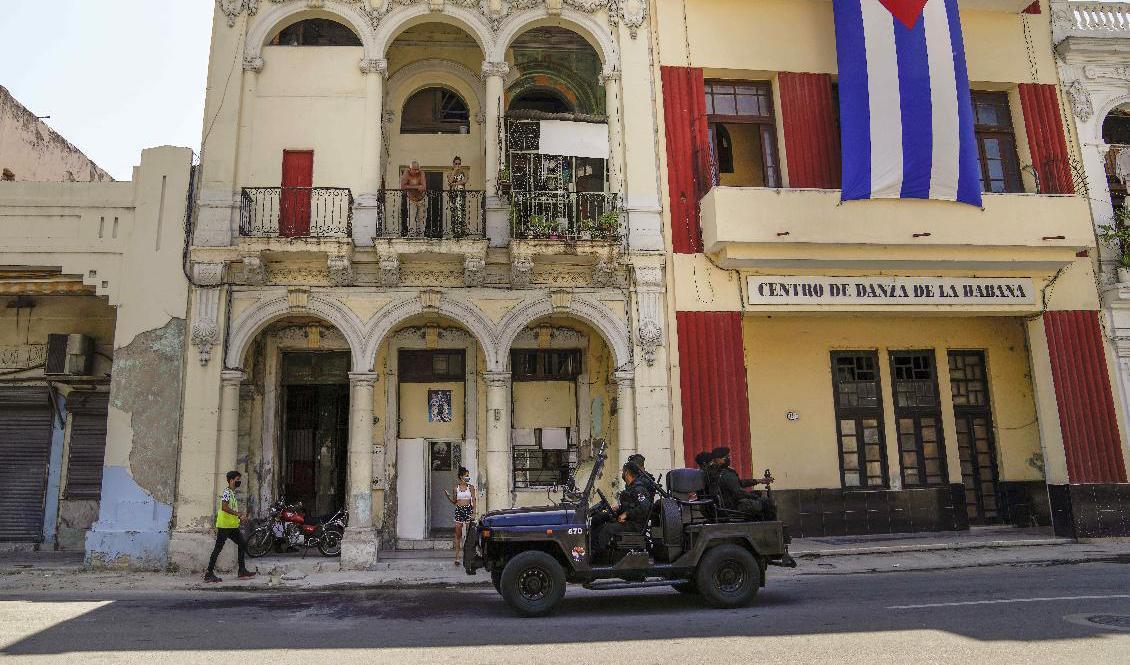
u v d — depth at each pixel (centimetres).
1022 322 1623
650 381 1352
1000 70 1560
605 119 1441
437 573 1184
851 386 1603
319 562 1258
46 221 1318
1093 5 1638
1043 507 1584
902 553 1312
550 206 1387
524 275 1352
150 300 1295
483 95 1579
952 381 1639
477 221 1482
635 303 1376
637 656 621
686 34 1490
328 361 1561
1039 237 1412
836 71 1515
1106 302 1501
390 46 1566
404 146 1571
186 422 1262
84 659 629
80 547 1461
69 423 1503
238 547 1161
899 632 694
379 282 1348
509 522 859
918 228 1380
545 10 1452
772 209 1359
